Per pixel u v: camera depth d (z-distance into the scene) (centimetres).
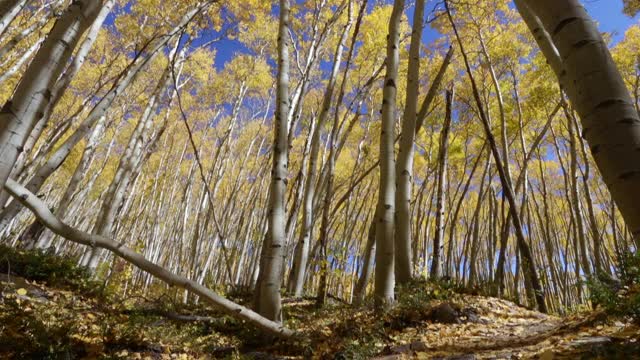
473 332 466
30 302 511
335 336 467
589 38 113
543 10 124
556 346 311
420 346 401
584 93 111
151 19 1048
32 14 1153
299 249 971
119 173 831
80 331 434
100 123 964
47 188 2100
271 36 1550
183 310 688
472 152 1759
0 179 163
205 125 1936
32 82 175
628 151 102
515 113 1490
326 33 1174
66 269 708
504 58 1376
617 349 237
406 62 1377
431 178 1955
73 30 188
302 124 1528
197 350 464
